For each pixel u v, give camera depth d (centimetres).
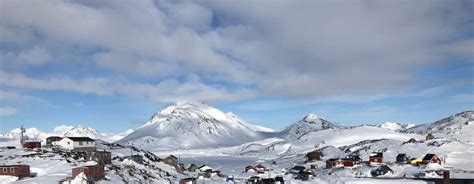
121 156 13975
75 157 12069
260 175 14525
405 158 17088
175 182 11744
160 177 12156
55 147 13712
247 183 12056
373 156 16525
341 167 15950
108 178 10156
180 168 15538
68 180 9175
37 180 9344
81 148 14188
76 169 9594
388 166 14950
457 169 13712
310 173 14100
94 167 9806
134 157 13725
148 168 13162
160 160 15600
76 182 9094
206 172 14950
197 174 14612
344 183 11419
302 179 12756
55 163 11031
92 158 12031
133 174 11400
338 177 13112
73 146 13925
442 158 15825
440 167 14175
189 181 11456
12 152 12600
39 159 11488
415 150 18888
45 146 13900
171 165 15338
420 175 12712
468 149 17750
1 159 11612
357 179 11981
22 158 11631
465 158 15900
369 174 13838
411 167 14400
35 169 10494
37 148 13325
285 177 13300
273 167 19525
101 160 12169
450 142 19012
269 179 11800
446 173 10369
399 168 14462
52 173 10212
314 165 17888
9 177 9594
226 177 14150
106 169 11019
